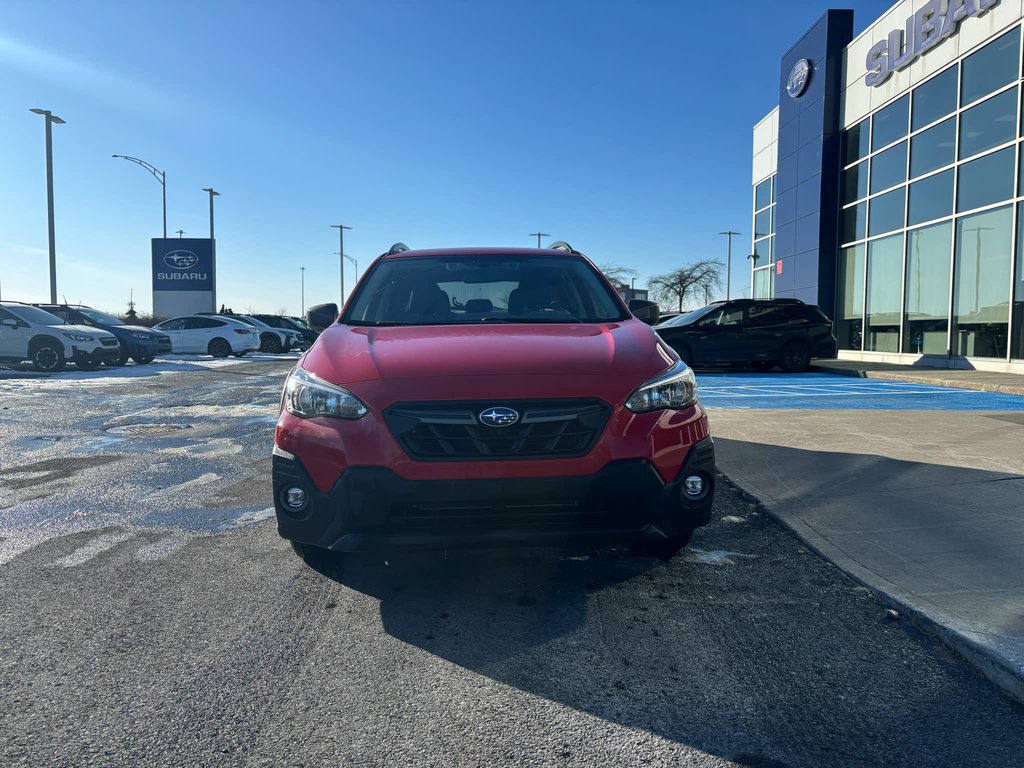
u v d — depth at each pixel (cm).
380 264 499
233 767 212
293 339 2739
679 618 314
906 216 1677
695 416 331
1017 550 380
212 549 403
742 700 249
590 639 295
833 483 516
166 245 4041
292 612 321
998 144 1366
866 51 1841
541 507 307
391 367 324
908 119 1667
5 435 772
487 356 331
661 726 234
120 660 277
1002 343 1359
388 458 302
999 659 260
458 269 486
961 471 543
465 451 303
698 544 405
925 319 1608
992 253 1386
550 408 308
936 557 372
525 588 348
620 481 304
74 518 462
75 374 1551
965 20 1456
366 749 221
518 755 218
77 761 215
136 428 817
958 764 214
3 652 283
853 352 1931
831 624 307
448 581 357
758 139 2623
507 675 267
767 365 1709
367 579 359
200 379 1428
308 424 316
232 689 256
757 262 2655
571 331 383
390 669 271
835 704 247
